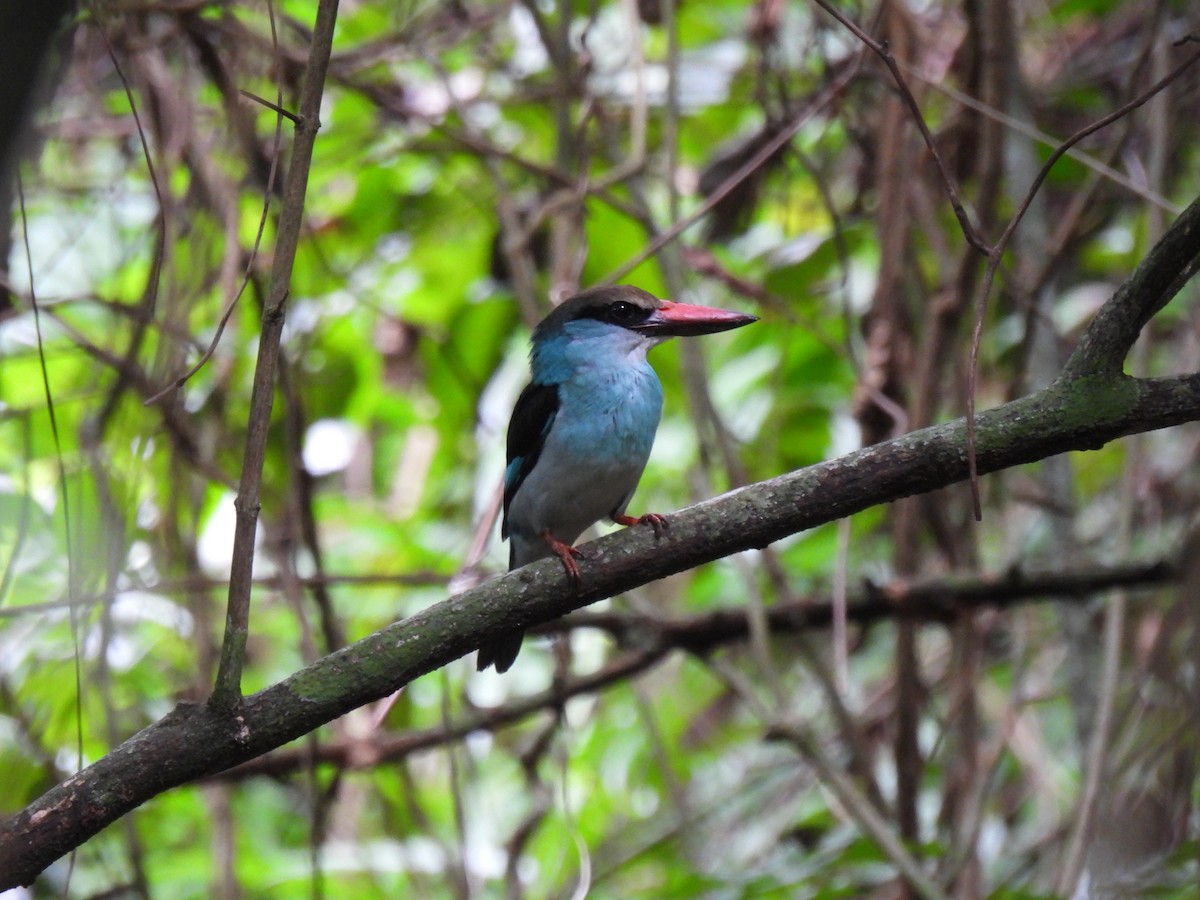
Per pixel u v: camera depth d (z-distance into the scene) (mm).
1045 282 9469
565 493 8359
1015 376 9734
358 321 12430
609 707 12930
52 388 10945
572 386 8281
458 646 5754
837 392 12281
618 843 12086
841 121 10500
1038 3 11641
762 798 12070
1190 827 9344
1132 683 9305
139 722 9914
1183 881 8273
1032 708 11133
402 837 10109
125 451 8969
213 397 10070
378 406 12984
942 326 9297
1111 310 5457
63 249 9164
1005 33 9391
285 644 12305
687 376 9125
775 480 5867
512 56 12688
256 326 11375
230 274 8773
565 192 9938
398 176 12484
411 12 10805
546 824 12078
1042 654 12078
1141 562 9125
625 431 8273
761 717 8789
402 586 11867
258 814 12328
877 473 5672
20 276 10398
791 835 11492
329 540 12570
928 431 5668
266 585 9242
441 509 12875
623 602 10508
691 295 10266
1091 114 11742
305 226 10641
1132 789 8961
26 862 5180
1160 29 9281
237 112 9289
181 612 9852
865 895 9820
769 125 10195
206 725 5359
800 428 12461
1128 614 10391
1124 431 5512
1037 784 10711
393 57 10719
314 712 5480
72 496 9141
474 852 11992
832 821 11594
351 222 12656
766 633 9250
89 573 8305
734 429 12148
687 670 13477
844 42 9938
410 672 5648
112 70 10984
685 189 12844
